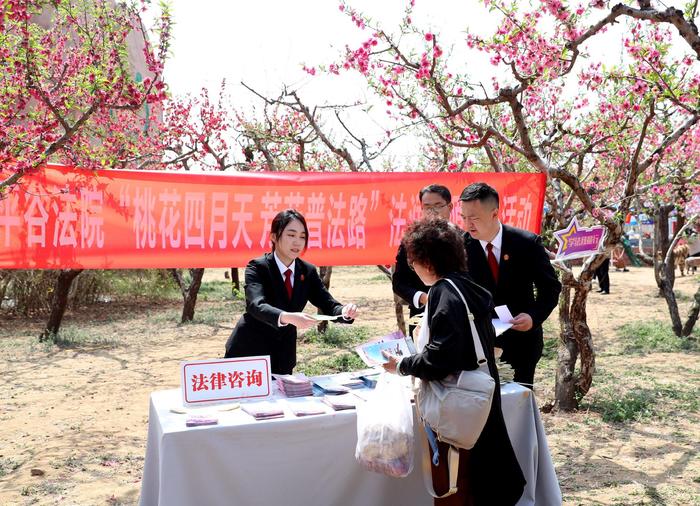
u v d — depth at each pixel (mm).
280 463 3102
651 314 13055
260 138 9383
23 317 13164
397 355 3377
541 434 3629
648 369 7941
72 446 5398
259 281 3941
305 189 6801
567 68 4785
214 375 3416
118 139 8500
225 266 6590
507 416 3512
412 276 4379
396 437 2945
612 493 4203
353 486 3277
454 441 2762
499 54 5055
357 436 3111
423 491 3420
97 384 7738
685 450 5031
